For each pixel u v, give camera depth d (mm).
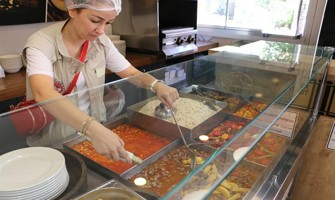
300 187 1668
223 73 1452
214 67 1507
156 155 892
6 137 850
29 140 864
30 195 618
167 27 2654
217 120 1089
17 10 1987
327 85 1479
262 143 869
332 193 1579
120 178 771
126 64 1383
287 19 2727
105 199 694
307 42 2688
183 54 2637
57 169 683
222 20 3240
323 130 1490
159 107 1148
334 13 1875
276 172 1014
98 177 776
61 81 1154
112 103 1116
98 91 1112
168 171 822
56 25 1164
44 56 1066
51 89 992
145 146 957
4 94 1578
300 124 1335
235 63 1526
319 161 1561
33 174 669
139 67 2279
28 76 1031
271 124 889
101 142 799
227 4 3137
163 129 1046
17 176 659
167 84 1283
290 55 1606
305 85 1167
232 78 1410
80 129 852
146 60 2326
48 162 723
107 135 817
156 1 2307
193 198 599
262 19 2926
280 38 2828
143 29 2479
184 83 1362
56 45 1114
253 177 833
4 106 1595
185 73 1422
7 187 615
